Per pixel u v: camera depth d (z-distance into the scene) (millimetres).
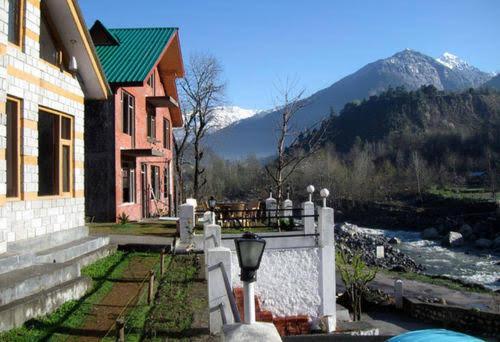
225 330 4438
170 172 32531
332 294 12234
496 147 104312
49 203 11609
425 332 5062
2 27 9078
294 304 12039
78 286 9492
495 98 141625
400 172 95125
